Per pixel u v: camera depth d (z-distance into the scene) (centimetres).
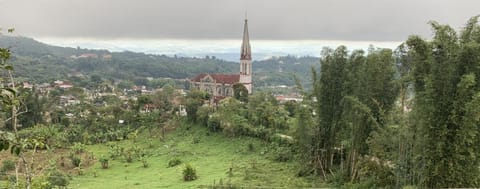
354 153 4300
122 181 5253
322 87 4741
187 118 8869
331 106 4725
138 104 9638
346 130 4562
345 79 4553
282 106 8856
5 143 927
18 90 1063
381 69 4041
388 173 3794
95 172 5919
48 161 4962
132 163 6556
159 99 9650
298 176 4834
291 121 6781
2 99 988
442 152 2992
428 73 3078
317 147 4909
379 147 3738
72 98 13925
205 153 6756
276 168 5306
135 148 7175
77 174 5797
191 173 4991
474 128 2841
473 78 2734
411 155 3409
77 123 9369
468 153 2958
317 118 4953
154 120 9144
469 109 2778
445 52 2931
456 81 2897
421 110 3053
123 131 8681
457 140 2923
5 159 5525
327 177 4647
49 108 10344
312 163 4938
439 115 2964
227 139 7394
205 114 8256
